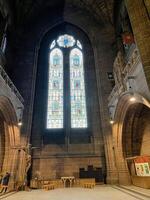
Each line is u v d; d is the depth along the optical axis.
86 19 22.86
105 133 16.30
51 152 16.23
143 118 14.41
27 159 13.70
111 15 21.30
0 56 16.55
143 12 8.43
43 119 17.61
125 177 14.16
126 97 12.52
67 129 17.16
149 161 11.49
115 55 20.05
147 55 7.55
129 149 15.03
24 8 21.06
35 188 13.12
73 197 8.68
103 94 18.14
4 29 17.00
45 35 22.62
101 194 9.47
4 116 13.81
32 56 20.22
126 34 16.38
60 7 23.20
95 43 21.30
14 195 9.89
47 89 19.17
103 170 15.49
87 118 17.81
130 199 7.78
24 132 15.98
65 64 20.55
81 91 19.42
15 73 18.98
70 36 22.72
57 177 15.23
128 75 11.51
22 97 17.42
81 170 15.11
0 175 13.04
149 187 11.29
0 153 14.37
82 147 16.55
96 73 19.58
